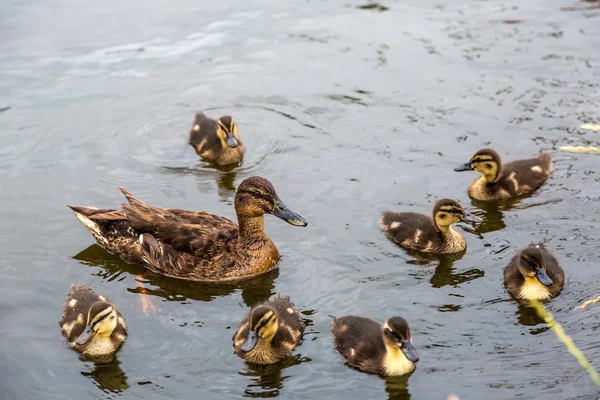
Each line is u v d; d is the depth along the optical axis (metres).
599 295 10.80
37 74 17.34
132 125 15.91
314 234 12.60
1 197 13.62
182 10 20.02
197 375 9.71
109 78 17.34
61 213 13.24
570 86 16.36
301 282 11.52
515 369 9.52
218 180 14.24
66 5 20.00
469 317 10.55
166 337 10.39
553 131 15.00
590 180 13.70
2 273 11.70
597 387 9.12
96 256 12.24
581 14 19.28
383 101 16.34
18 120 15.88
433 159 14.48
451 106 15.99
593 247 11.89
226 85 17.19
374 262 11.91
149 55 18.16
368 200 13.43
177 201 13.56
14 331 10.50
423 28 19.05
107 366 9.91
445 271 11.67
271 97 16.77
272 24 19.45
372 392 9.36
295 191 13.71
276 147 15.16
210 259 11.65
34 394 9.45
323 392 9.40
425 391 9.29
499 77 16.84
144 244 11.84
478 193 13.52
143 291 11.45
